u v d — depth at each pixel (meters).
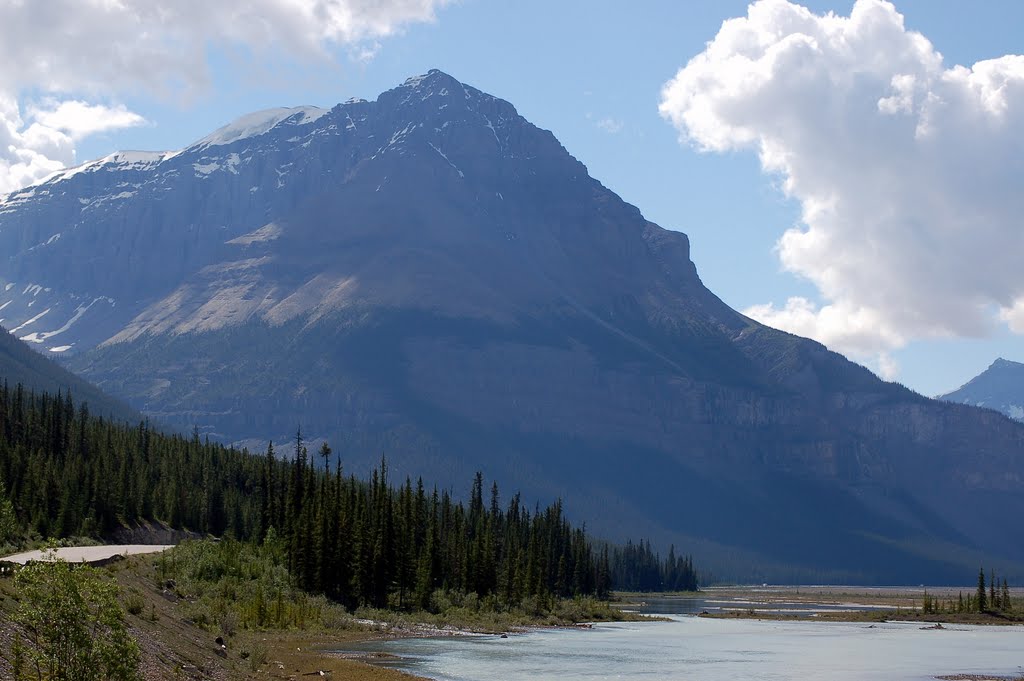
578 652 107.81
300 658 79.44
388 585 145.12
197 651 67.56
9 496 147.75
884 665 105.62
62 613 42.03
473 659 94.50
